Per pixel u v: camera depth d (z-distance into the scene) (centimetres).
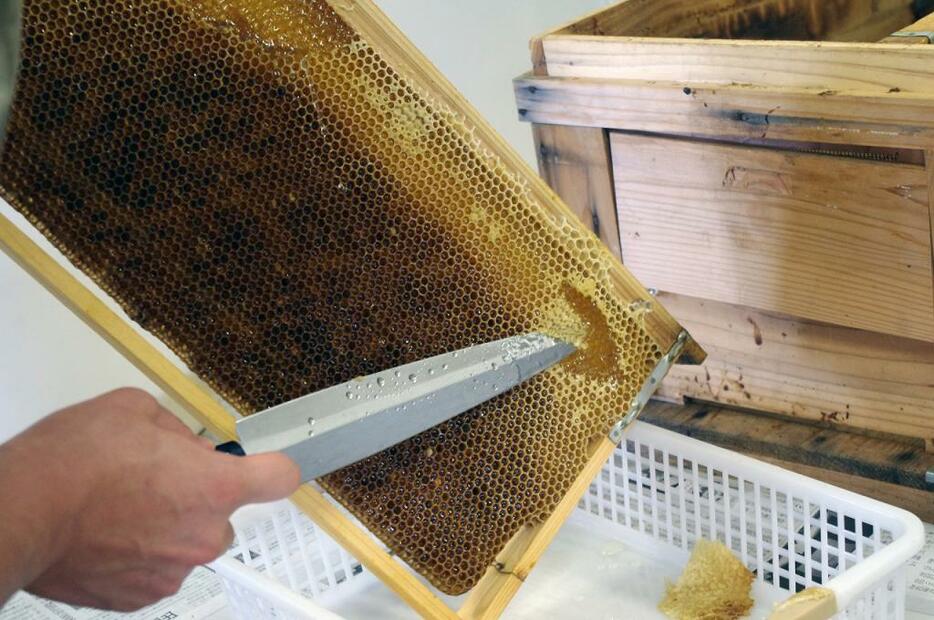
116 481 44
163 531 45
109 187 61
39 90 58
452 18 135
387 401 62
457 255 67
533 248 69
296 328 66
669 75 82
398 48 64
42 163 59
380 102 64
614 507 86
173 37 60
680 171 84
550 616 78
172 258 63
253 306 65
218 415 58
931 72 68
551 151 93
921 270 73
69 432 45
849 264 77
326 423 59
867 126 71
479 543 69
